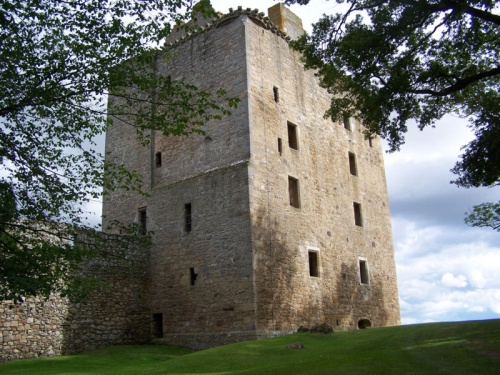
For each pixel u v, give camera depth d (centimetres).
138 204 2006
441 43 1370
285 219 1805
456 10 1192
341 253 2059
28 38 945
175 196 1891
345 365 924
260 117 1833
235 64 1872
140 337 1784
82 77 977
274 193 1794
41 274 899
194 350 1652
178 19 984
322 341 1354
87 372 1196
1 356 1397
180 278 1784
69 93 975
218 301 1659
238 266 1642
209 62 1955
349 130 2377
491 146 1368
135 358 1452
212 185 1789
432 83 1397
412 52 1365
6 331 1425
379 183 2481
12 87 935
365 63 1352
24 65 938
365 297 2120
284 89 2002
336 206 2117
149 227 1936
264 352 1233
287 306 1694
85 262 1669
